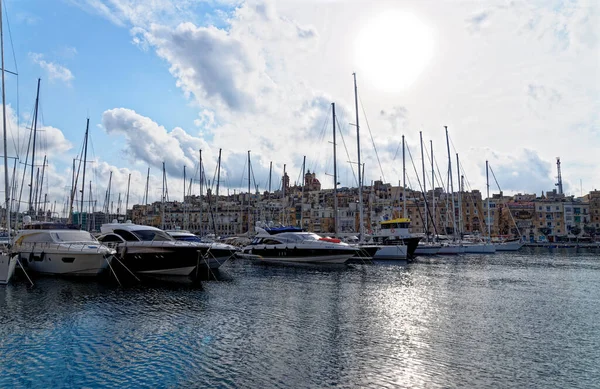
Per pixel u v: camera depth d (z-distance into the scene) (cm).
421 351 1525
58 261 3080
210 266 3600
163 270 3180
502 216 14550
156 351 1501
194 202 15400
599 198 14800
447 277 3666
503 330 1834
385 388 1205
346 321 1950
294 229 5166
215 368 1347
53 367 1348
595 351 1548
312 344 1591
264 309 2177
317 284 3086
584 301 2559
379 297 2573
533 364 1408
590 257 7106
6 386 1209
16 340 1602
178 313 2053
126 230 3356
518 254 7800
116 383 1235
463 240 8450
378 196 13688
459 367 1373
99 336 1662
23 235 3262
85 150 5759
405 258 5391
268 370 1333
